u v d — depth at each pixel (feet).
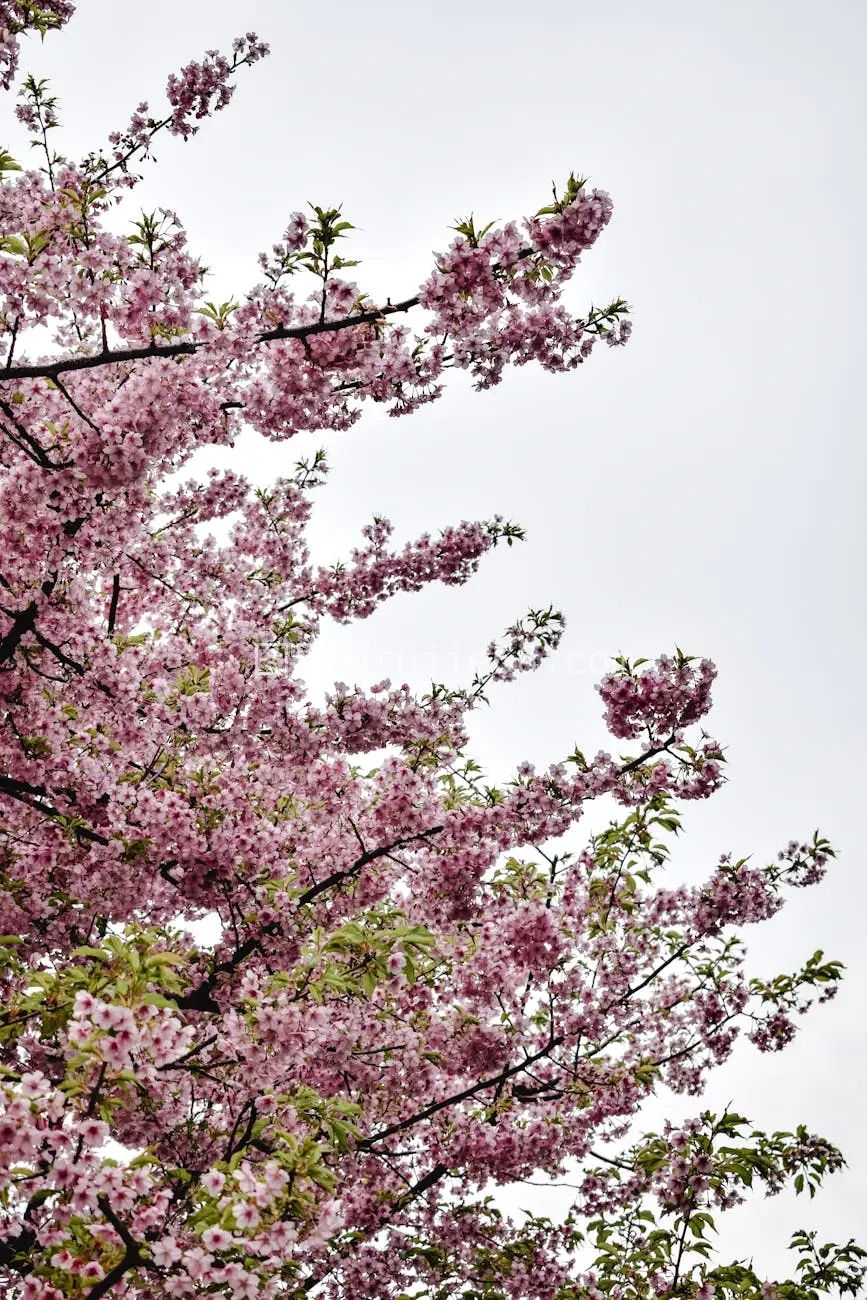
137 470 18.20
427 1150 24.41
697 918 23.53
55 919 20.98
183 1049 12.15
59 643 21.24
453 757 22.71
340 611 24.30
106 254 17.49
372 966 17.61
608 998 25.07
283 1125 15.43
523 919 20.94
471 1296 24.72
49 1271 12.75
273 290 17.13
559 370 18.30
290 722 21.22
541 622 22.56
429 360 17.67
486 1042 22.59
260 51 21.75
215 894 20.24
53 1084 17.90
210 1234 11.98
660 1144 24.26
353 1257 23.40
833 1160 23.62
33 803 20.98
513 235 15.81
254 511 24.88
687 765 21.18
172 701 23.03
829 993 25.20
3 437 19.08
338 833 21.74
